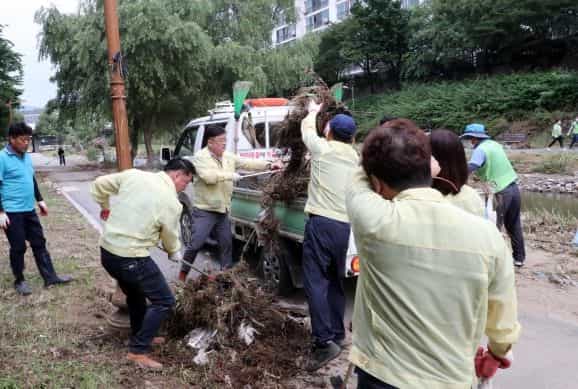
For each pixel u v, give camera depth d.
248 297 4.50
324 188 4.09
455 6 43.25
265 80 25.14
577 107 32.94
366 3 54.34
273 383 3.78
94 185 4.08
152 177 3.98
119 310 4.62
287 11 29.75
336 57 53.16
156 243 3.98
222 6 27.33
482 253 1.83
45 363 3.97
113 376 3.78
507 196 6.48
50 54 25.73
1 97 31.84
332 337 4.02
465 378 1.87
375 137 2.04
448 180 2.80
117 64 4.70
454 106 39.19
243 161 5.98
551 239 8.34
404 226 1.89
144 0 22.11
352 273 4.48
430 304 1.86
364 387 2.01
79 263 6.95
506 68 43.28
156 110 25.75
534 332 4.81
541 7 37.91
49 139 91.44
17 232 5.62
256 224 5.60
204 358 4.06
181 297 4.51
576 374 4.02
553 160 22.84
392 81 52.12
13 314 5.02
